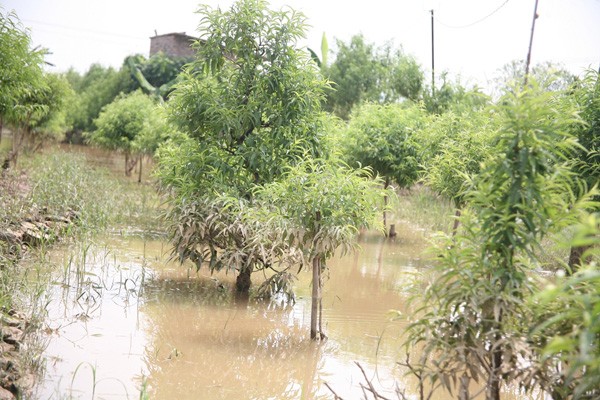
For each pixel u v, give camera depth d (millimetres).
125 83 45750
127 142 26781
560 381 4176
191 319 7840
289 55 9406
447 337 4273
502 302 4156
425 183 13891
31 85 13086
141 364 6066
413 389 5922
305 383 6023
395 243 15328
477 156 11172
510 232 4160
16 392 4977
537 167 4160
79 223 11656
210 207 8883
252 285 9930
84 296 8211
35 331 6363
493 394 4199
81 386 5305
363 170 7441
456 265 4375
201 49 9523
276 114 9336
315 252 6969
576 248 9547
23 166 21344
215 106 9188
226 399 5504
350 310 8812
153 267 10453
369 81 35094
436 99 22281
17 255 9383
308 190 7125
